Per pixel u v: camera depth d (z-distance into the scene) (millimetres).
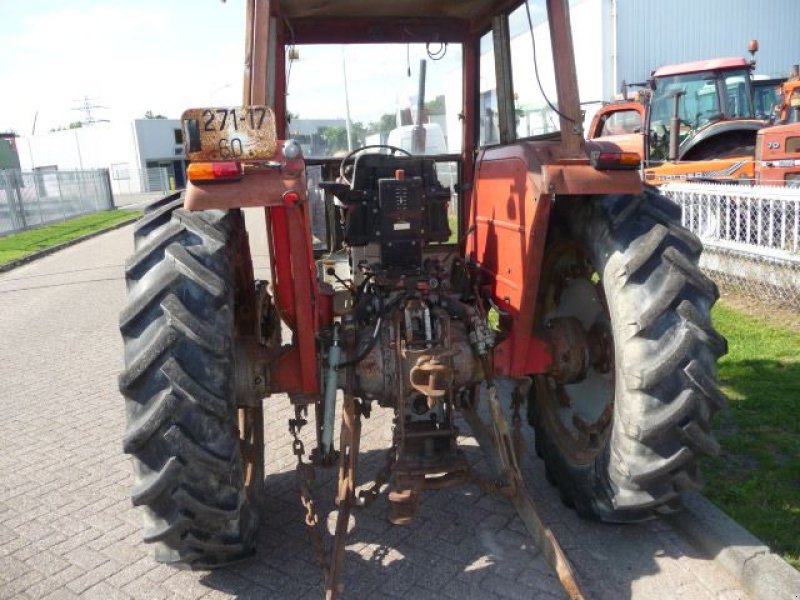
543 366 3438
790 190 7109
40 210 24109
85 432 5004
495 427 3227
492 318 4469
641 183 2830
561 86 2885
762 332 6016
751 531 3154
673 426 2691
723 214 8008
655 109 11641
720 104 11156
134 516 3773
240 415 3611
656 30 18156
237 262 3137
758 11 19484
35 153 55438
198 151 2596
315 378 3113
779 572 2787
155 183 50344
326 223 4441
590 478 3156
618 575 2996
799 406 4410
